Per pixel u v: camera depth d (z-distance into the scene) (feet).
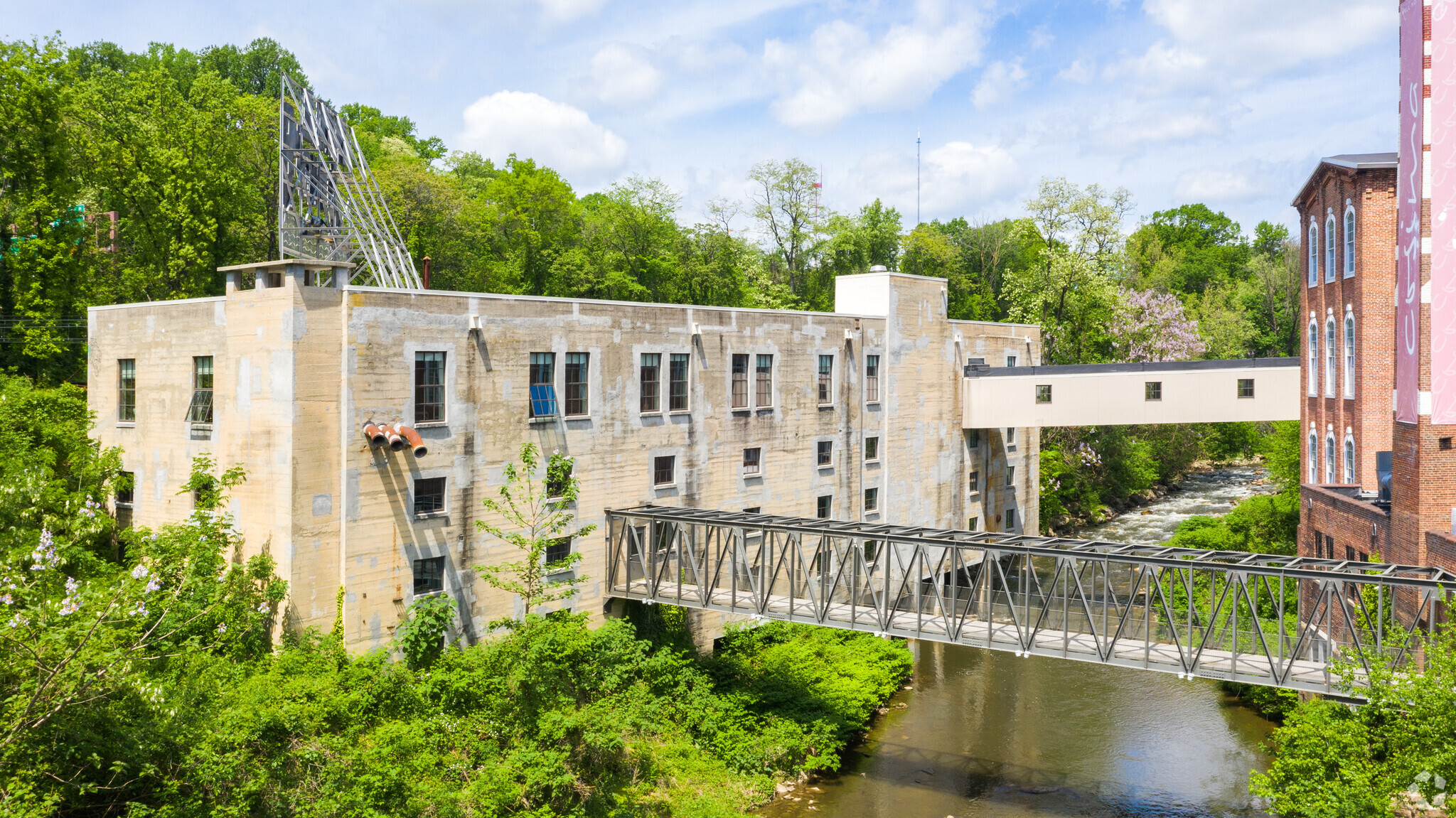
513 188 252.01
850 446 157.99
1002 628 100.83
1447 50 102.99
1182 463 291.58
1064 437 246.68
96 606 62.49
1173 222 468.34
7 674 59.00
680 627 123.13
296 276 95.40
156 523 112.68
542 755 85.46
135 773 66.18
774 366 144.25
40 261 142.20
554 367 115.44
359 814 71.31
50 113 142.41
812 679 122.52
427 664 100.01
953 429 182.09
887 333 164.96
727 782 98.94
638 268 251.60
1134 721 121.80
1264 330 366.63
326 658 90.79
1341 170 133.69
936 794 100.58
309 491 95.76
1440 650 74.49
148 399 113.39
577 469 117.70
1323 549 131.44
